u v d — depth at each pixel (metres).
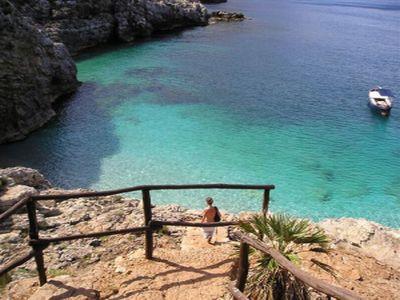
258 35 88.56
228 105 46.62
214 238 13.44
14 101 37.22
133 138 37.44
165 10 85.75
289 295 7.96
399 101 50.81
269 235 8.95
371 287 10.11
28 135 38.19
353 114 45.78
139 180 30.45
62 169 31.77
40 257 9.11
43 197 8.57
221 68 61.88
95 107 44.66
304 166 33.72
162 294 8.78
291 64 66.44
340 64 67.81
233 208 27.20
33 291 9.46
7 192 15.39
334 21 117.94
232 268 9.14
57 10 65.38
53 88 45.69
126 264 10.10
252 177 31.48
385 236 14.60
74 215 15.31
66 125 40.19
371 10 156.00
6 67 36.94
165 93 49.75
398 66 67.88
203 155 34.62
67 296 8.64
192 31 89.62
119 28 75.19
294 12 131.25
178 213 17.22
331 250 11.35
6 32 37.94
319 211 27.67
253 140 38.03
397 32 103.69
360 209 28.22
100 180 30.28
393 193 30.33
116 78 55.06
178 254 10.60
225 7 130.50
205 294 8.78
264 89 53.09
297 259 8.44
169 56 67.81
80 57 65.31
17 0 61.75
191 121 41.62
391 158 35.75
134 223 14.58
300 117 44.25
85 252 12.22
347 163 34.59
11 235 13.07
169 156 34.22
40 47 42.91
